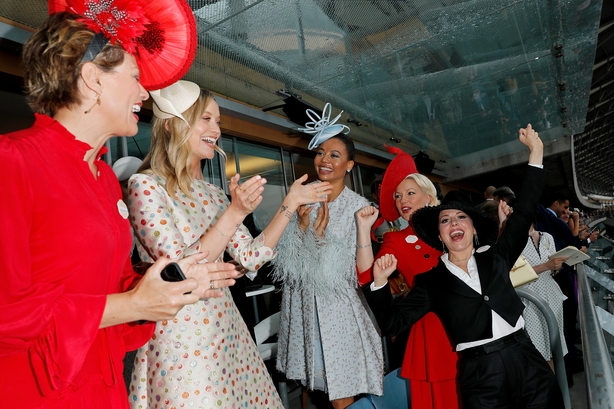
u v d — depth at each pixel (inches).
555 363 85.9
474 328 77.2
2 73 117.6
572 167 611.8
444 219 84.3
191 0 121.0
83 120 37.6
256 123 215.5
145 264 53.4
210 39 143.1
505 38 185.5
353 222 99.0
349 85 203.0
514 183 761.0
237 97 194.5
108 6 37.5
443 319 81.3
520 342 77.4
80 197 35.3
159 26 47.9
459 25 167.2
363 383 93.0
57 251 33.5
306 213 94.5
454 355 83.6
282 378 106.0
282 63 170.1
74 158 36.5
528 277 87.3
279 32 146.2
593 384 30.9
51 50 35.6
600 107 1043.9
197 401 53.4
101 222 36.3
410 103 246.8
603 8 548.7
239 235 64.3
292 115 202.7
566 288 181.8
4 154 31.4
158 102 59.6
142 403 55.0
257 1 126.5
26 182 32.1
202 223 61.3
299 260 92.7
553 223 182.5
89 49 36.4
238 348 59.8
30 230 32.8
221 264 42.8
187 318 55.0
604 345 37.3
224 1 124.3
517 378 74.9
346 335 92.4
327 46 163.5
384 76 201.3
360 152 321.7
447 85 231.5
